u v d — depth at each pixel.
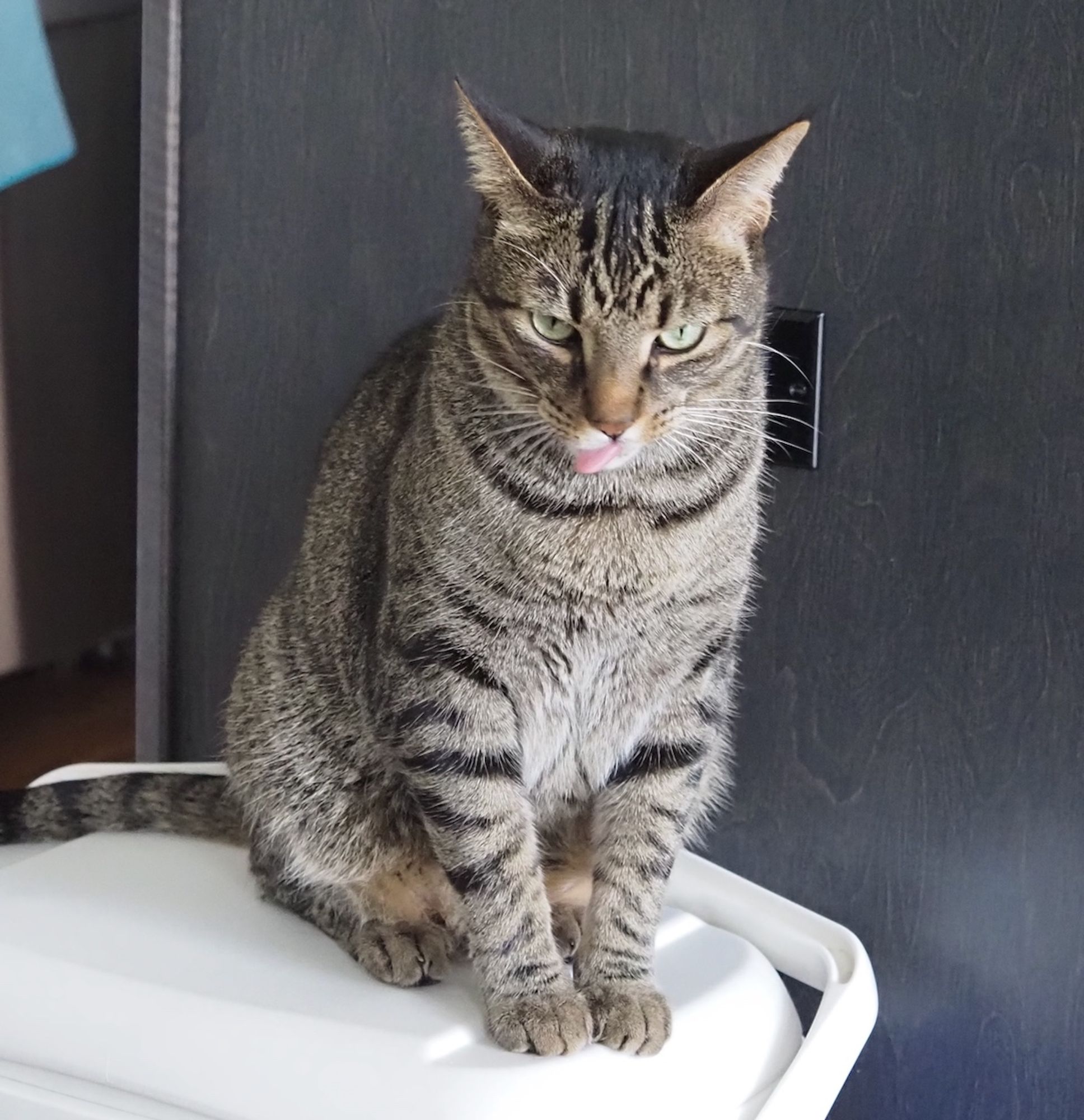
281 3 1.62
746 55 1.43
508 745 1.22
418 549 1.18
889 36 1.35
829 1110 1.31
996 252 1.33
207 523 1.80
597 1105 1.06
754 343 1.21
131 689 2.54
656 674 1.25
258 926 1.27
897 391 1.40
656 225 1.11
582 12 1.50
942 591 1.41
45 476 2.15
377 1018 1.10
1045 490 1.34
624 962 1.21
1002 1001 1.44
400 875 1.34
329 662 1.35
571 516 1.16
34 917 1.25
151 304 1.75
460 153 1.58
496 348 1.17
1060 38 1.27
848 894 1.51
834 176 1.39
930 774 1.45
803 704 1.50
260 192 1.69
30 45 1.62
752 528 1.26
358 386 1.50
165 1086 1.07
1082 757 1.36
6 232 1.98
